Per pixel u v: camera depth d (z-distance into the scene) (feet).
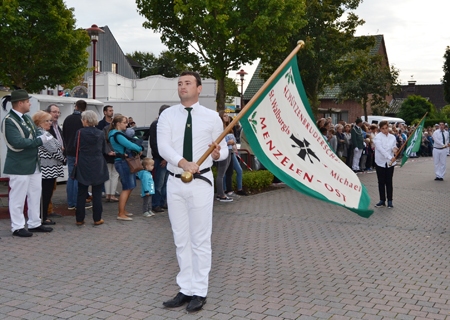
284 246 24.58
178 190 15.53
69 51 55.93
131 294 17.30
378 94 113.09
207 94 70.95
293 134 16.74
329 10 68.59
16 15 50.67
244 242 25.26
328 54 70.03
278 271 20.40
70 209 32.37
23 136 24.29
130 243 24.32
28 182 25.11
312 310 16.16
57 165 27.63
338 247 24.63
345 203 16.56
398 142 87.10
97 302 16.47
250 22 50.11
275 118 16.26
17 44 50.72
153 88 84.43
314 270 20.65
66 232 26.20
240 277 19.49
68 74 56.90
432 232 28.78
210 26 49.62
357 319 15.51
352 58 77.92
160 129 15.64
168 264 21.01
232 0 49.39
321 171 16.85
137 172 29.37
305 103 17.47
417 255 23.45
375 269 20.97
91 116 27.07
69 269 20.02
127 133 32.63
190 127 15.46
